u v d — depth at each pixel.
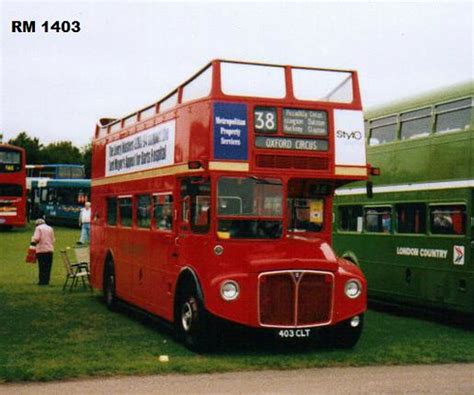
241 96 12.20
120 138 17.56
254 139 12.17
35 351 11.73
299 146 12.38
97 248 19.19
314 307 11.67
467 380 10.12
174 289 13.01
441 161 16.16
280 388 9.52
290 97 12.46
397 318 17.06
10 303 18.05
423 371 10.74
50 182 61.59
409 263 17.17
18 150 49.59
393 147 18.02
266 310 11.50
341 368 10.91
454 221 15.68
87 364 10.72
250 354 11.84
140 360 11.13
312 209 12.69
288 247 12.05
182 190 13.12
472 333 14.65
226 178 11.98
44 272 22.14
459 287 15.41
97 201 19.58
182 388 9.48
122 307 17.45
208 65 12.39
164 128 14.25
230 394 9.17
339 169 12.58
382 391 9.41
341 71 12.90
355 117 12.82
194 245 12.30
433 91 16.64
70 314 16.42
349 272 12.05
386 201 18.20
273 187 12.20
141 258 15.34
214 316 11.48
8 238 43.12
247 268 11.55
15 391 9.23
